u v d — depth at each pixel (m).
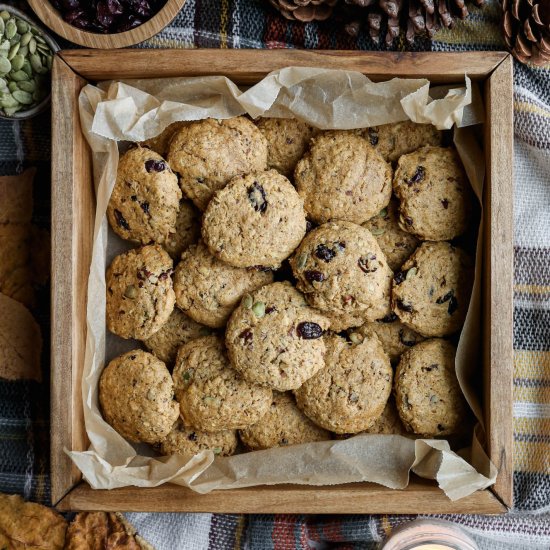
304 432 0.75
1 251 0.79
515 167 0.79
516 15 0.73
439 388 0.73
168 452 0.75
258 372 0.72
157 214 0.72
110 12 0.72
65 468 0.72
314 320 0.72
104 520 0.78
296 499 0.72
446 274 0.73
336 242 0.72
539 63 0.75
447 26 0.73
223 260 0.72
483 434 0.73
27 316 0.80
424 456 0.73
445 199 0.73
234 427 0.74
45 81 0.76
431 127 0.74
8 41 0.74
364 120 0.73
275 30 0.77
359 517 0.79
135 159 0.72
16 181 0.79
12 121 0.79
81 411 0.73
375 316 0.73
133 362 0.73
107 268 0.75
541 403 0.79
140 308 0.73
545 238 0.78
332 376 0.73
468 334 0.73
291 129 0.74
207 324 0.74
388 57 0.71
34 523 0.78
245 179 0.72
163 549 0.79
